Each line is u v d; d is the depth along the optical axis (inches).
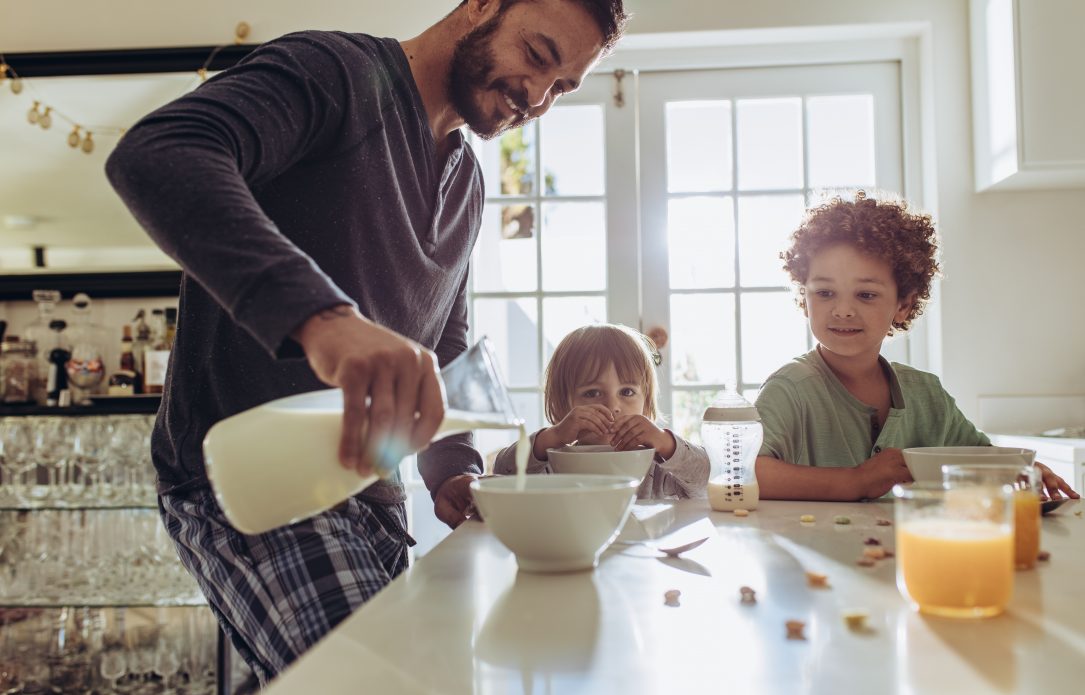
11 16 102.0
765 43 101.0
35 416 90.0
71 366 96.7
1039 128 86.7
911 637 19.9
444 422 26.5
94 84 100.5
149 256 99.3
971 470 26.1
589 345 69.6
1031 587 24.9
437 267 43.6
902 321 65.4
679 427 101.8
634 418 51.1
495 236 104.0
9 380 96.3
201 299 37.6
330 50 37.0
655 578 26.4
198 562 36.6
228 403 37.0
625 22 42.6
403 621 21.6
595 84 103.3
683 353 102.2
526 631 20.7
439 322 47.3
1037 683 16.8
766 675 17.4
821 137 102.2
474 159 50.4
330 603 32.0
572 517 26.2
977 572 21.3
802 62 101.3
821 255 60.6
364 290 39.4
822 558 28.9
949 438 59.6
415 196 41.8
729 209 102.3
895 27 97.3
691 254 102.5
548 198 103.4
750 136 102.9
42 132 100.5
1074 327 95.0
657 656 18.6
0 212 100.1
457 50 42.3
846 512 40.2
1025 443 83.5
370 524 40.4
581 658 18.6
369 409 23.1
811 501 45.3
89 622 88.9
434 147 43.4
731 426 41.6
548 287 103.4
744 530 34.9
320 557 33.6
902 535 23.0
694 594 24.2
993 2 90.9
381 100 39.4
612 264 102.3
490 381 29.6
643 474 41.8
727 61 101.5
